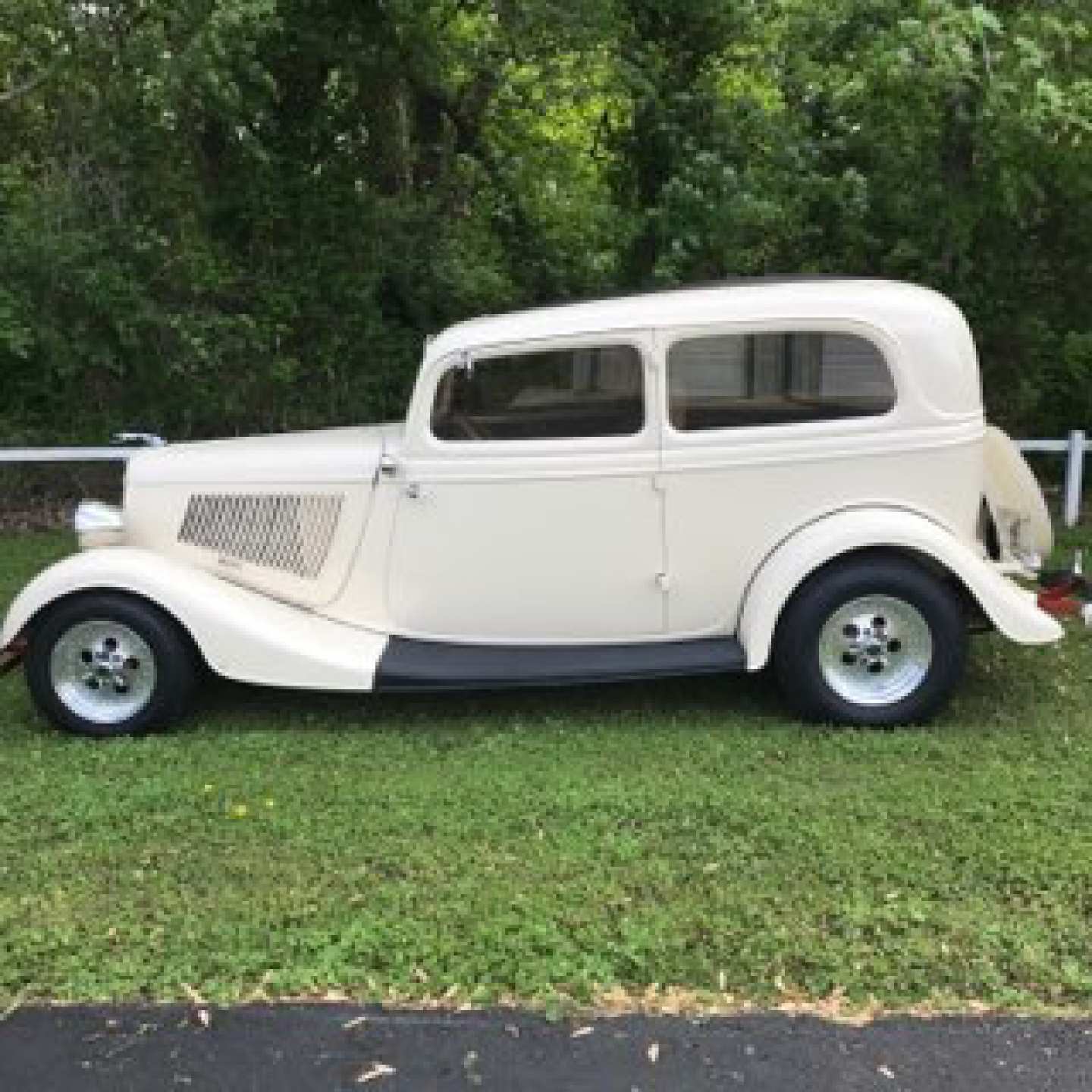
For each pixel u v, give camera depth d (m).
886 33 7.90
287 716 6.05
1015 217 9.16
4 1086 3.61
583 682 5.70
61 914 4.35
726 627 5.82
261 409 9.84
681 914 4.28
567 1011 3.86
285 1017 3.85
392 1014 3.86
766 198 9.26
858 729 5.73
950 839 4.74
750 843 4.74
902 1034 3.73
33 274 8.91
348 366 9.91
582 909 4.31
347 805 5.08
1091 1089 3.52
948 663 5.68
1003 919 4.23
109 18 8.74
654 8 9.56
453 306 9.95
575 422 5.70
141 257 9.26
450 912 4.31
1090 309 9.68
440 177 10.05
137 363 9.48
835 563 5.67
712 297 5.75
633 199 9.95
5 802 5.14
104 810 5.05
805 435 5.66
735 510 5.70
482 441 5.74
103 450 8.84
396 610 5.91
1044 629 5.64
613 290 9.72
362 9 9.30
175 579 5.73
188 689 5.82
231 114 8.82
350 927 4.21
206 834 4.88
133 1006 3.91
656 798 5.07
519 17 9.09
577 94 9.55
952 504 5.74
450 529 5.80
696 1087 3.55
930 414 5.66
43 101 9.29
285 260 9.73
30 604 5.69
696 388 5.66
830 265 9.62
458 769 5.41
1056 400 9.85
